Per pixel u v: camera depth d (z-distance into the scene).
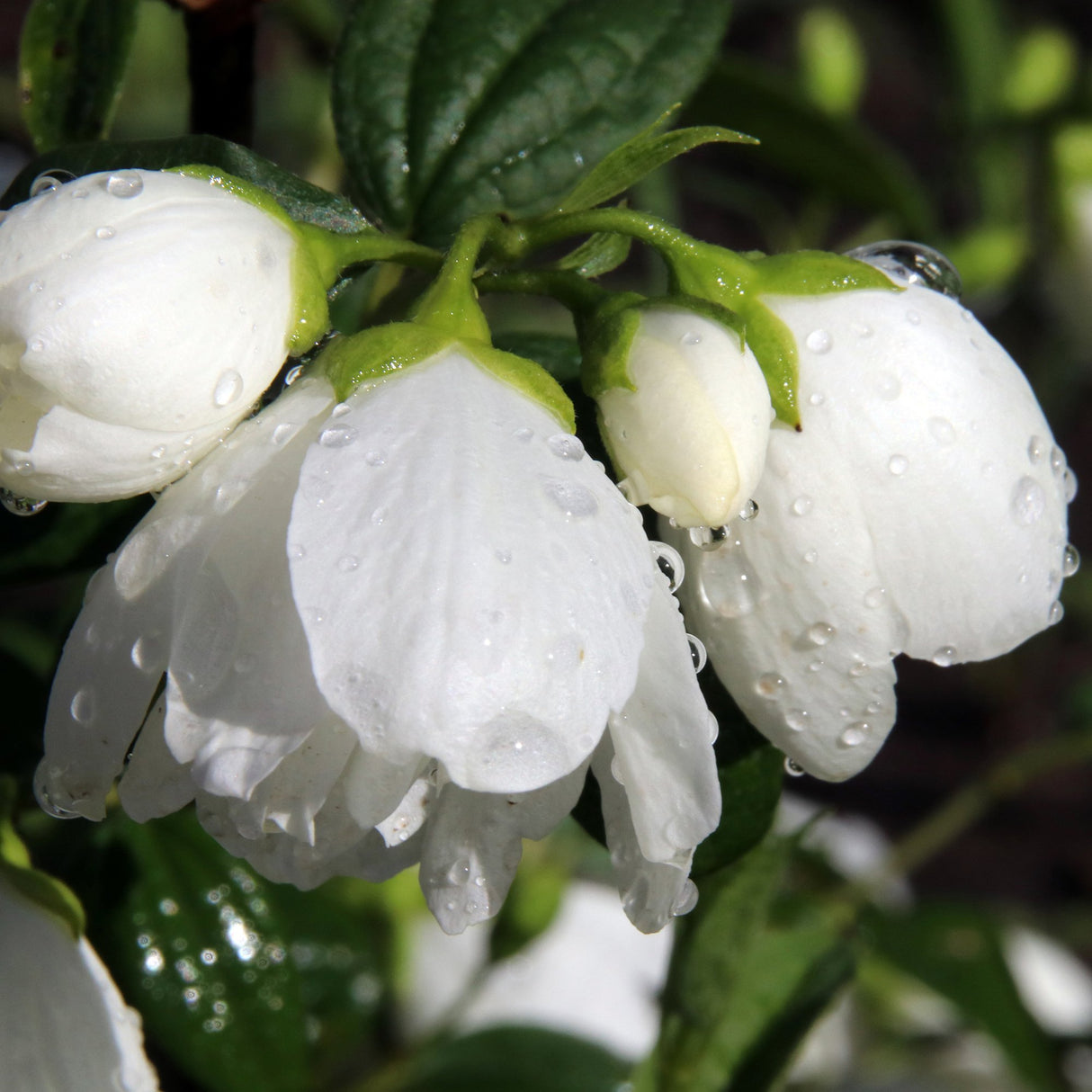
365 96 0.26
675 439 0.23
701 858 0.25
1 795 0.25
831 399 0.24
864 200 0.38
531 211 0.26
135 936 0.27
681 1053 0.27
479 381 0.23
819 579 0.23
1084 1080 0.39
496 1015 0.36
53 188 0.23
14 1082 0.24
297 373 0.24
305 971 0.31
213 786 0.22
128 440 0.23
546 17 0.27
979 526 0.23
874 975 0.39
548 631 0.22
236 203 0.23
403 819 0.23
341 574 0.22
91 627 0.23
